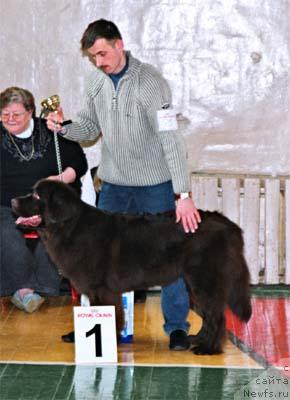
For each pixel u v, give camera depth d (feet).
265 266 26.99
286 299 25.57
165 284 19.15
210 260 18.66
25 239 23.68
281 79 27.58
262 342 20.71
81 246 18.90
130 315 20.45
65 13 27.20
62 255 19.06
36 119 23.36
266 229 26.78
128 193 19.98
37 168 23.27
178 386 17.24
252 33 27.37
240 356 19.36
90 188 22.80
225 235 18.79
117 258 18.90
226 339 19.80
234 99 27.71
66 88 27.55
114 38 18.45
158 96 18.79
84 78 27.48
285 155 27.96
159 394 16.80
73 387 17.21
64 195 18.89
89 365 18.63
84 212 19.10
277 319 23.08
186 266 18.83
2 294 23.76
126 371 18.21
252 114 27.76
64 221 18.88
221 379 17.67
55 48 27.37
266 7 27.22
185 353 19.57
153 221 19.06
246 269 19.16
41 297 23.72
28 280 23.81
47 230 19.12
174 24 27.32
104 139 19.79
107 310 18.76
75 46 27.32
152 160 19.54
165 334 21.36
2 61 27.40
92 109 20.06
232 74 27.61
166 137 18.76
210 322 19.25
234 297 19.11
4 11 27.12
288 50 27.45
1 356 19.36
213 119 27.81
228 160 27.99
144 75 18.88
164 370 18.26
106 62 18.51
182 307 20.01
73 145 23.49
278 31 27.35
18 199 19.06
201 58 27.50
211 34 27.37
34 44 27.32
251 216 26.66
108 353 18.81
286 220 26.66
